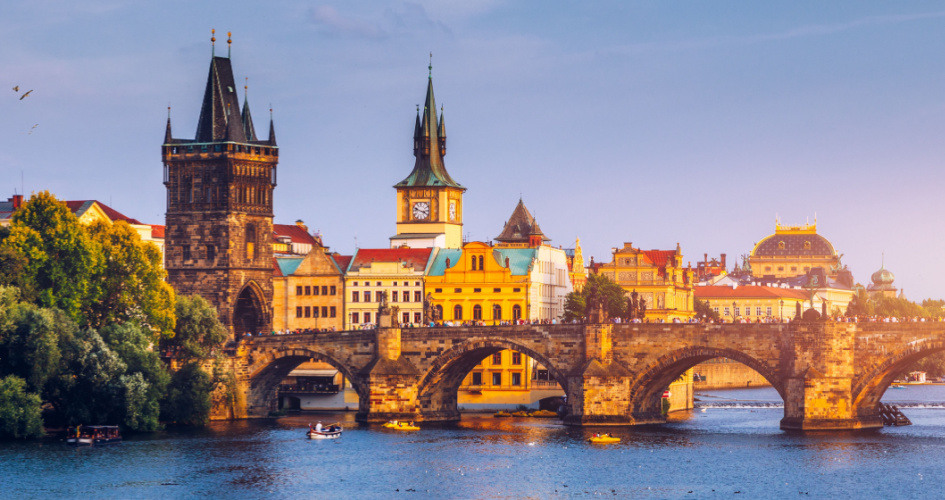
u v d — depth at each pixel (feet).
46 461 610.65
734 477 589.73
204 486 571.69
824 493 562.25
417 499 552.82
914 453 643.04
